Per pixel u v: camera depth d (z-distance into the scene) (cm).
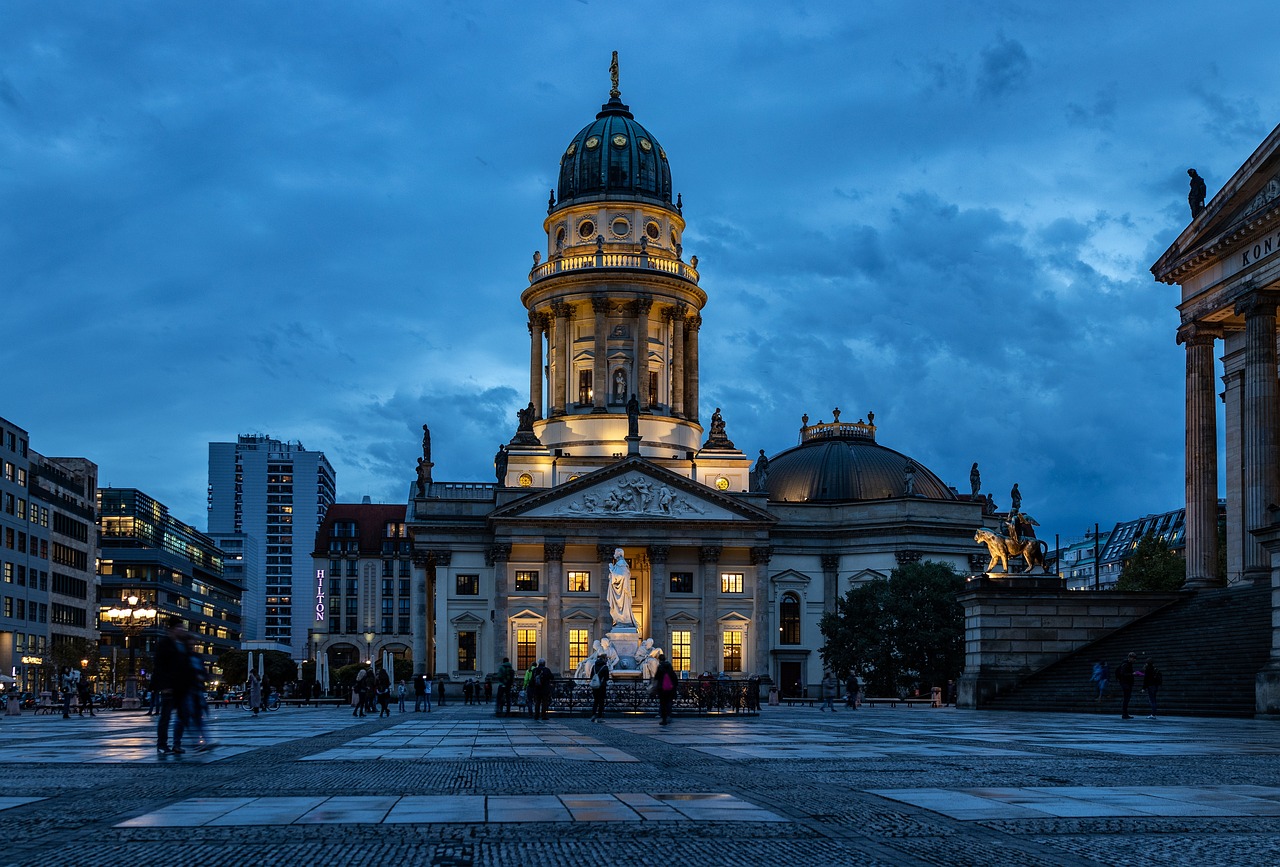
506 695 6612
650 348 14975
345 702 10850
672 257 15212
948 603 10969
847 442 15312
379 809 1756
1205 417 7050
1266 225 6359
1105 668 5819
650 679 7025
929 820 1647
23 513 15688
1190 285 7169
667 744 3428
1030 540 7056
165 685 2900
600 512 13100
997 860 1344
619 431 14588
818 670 13662
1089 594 6919
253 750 3138
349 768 2509
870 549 13638
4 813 1719
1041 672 6812
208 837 1495
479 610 13475
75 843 1450
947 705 9581
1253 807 1773
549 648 12938
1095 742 3322
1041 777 2233
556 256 15188
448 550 13525
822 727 4634
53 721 6206
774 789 2036
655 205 15200
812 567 13862
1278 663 4847
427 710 8169
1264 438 6438
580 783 2156
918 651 10875
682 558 13475
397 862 1322
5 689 13500
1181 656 5934
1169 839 1486
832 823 1620
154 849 1406
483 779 2241
